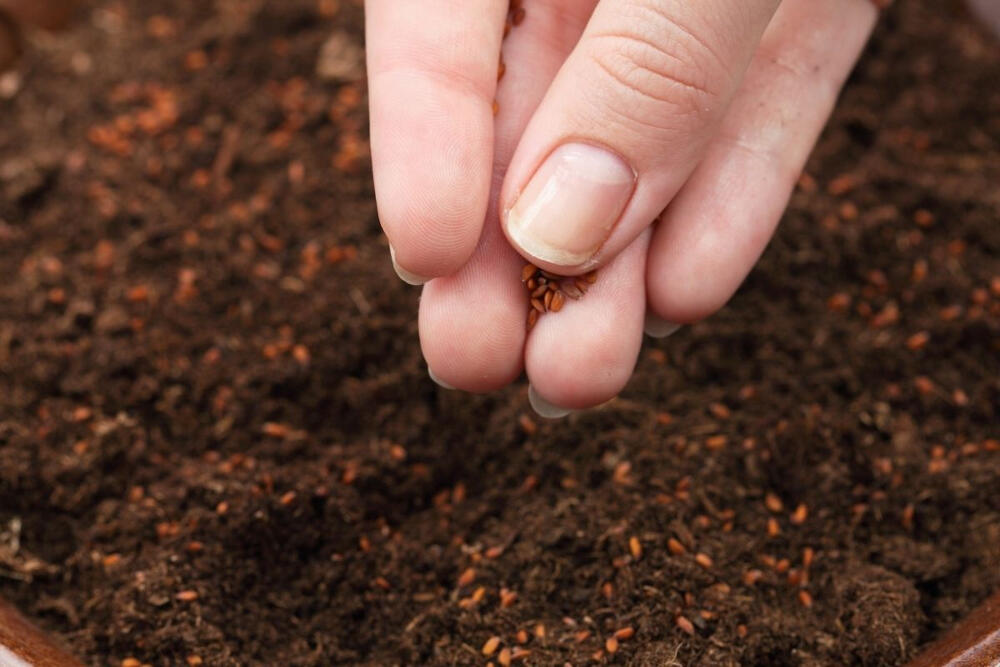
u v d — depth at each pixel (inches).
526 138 10.6
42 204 13.6
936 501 11.7
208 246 13.1
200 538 11.6
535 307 11.0
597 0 11.5
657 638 11.0
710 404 12.1
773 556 11.5
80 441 12.1
